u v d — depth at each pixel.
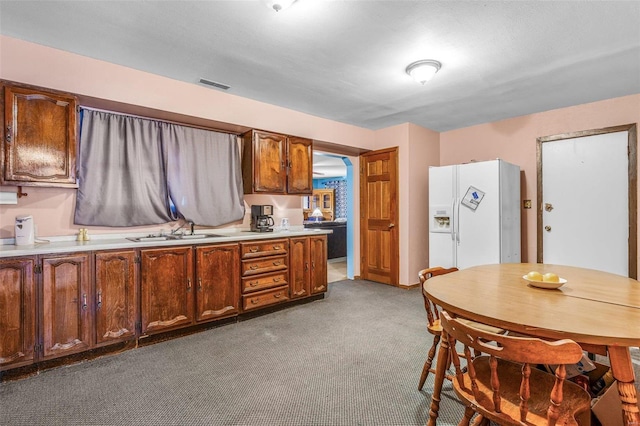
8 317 2.05
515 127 4.28
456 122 4.52
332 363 2.31
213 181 3.48
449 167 4.02
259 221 3.74
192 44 2.38
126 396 1.90
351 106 3.82
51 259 2.19
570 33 2.21
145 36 2.27
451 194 4.00
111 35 2.26
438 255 4.13
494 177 3.63
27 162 2.27
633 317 1.23
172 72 2.87
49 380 2.07
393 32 2.20
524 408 1.06
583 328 1.12
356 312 3.47
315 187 12.59
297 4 1.90
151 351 2.51
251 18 2.05
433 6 1.91
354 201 5.23
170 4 1.91
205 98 3.21
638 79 3.02
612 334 1.07
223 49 2.45
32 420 1.68
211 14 2.01
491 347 1.10
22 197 2.50
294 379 2.09
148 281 2.60
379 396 1.89
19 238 2.37
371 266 5.00
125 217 2.93
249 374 2.15
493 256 3.63
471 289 1.67
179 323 2.76
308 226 7.06
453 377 1.50
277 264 3.48
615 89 3.28
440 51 2.47
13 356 2.06
